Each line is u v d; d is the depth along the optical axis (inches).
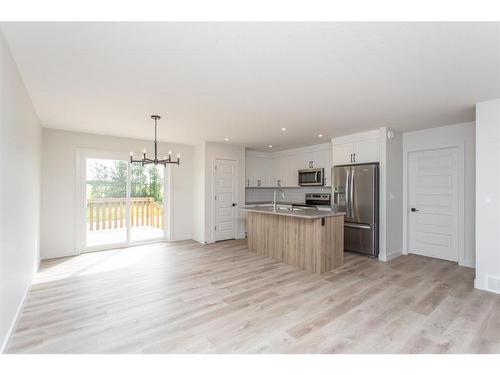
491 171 120.7
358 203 188.1
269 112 141.9
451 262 173.6
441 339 85.7
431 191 184.1
